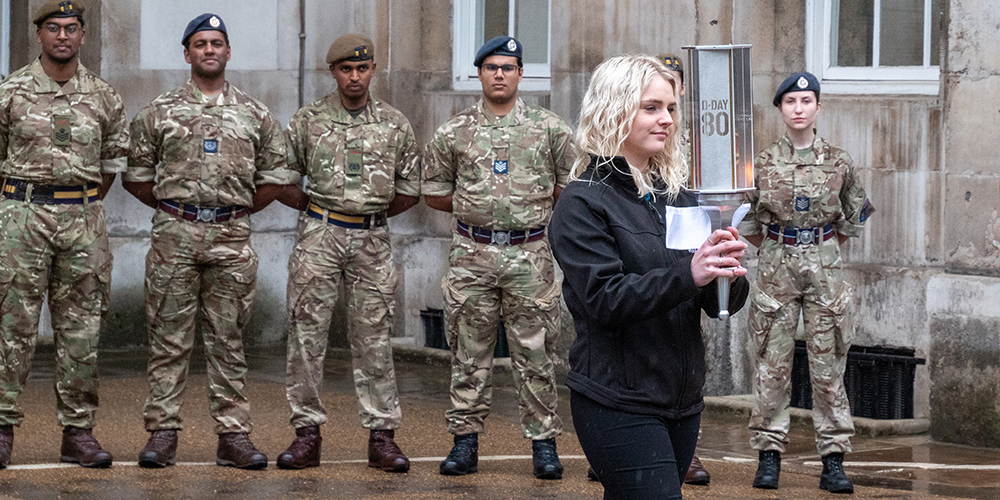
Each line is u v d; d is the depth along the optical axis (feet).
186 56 25.77
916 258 35.29
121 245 44.52
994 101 30.60
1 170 24.94
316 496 23.12
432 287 45.16
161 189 25.53
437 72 45.78
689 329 13.92
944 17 31.71
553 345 26.07
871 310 35.94
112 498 22.26
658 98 13.89
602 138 13.99
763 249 26.35
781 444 25.53
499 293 26.12
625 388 13.64
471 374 26.09
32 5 43.47
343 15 47.34
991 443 30.63
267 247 47.52
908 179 35.40
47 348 42.98
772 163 26.16
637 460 13.48
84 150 24.95
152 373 25.77
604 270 13.35
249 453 25.71
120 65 44.19
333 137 26.16
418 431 31.37
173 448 25.80
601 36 37.29
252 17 46.73
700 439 31.53
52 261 25.26
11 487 22.89
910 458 29.40
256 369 41.42
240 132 25.55
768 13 37.68
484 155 25.85
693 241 12.89
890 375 33.27
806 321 25.95
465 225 26.16
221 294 25.85
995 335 30.42
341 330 47.26
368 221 26.43
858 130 36.32
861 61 36.81
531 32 43.37
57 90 24.85
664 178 14.46
